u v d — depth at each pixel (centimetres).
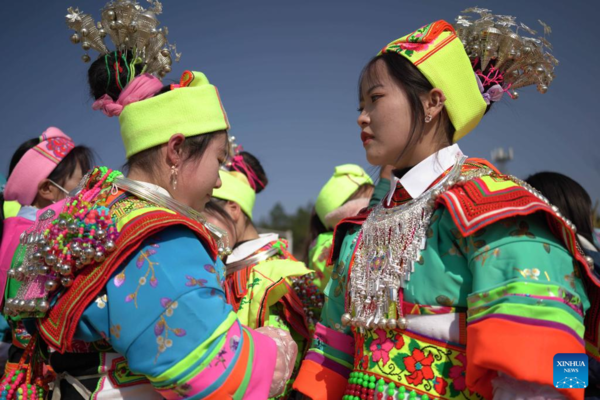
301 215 4253
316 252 341
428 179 156
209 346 136
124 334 136
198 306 137
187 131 158
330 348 174
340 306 175
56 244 142
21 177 293
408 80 156
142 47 176
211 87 167
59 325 141
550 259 128
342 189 402
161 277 138
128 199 154
